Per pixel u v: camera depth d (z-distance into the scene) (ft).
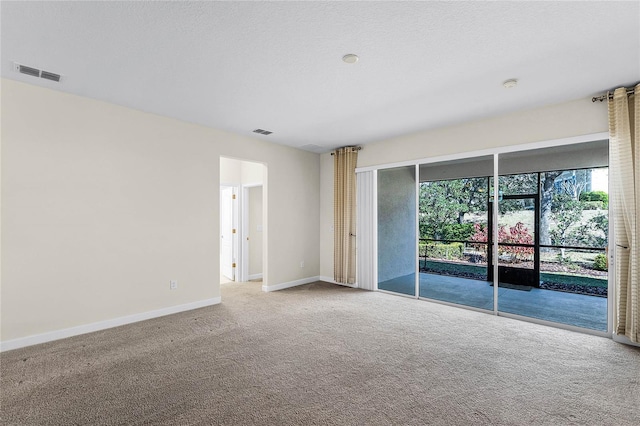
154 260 12.64
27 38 7.25
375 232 17.42
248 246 20.30
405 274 16.44
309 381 7.73
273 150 17.53
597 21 6.62
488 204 13.82
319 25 6.76
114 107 11.61
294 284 18.57
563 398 6.97
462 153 13.92
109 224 11.47
